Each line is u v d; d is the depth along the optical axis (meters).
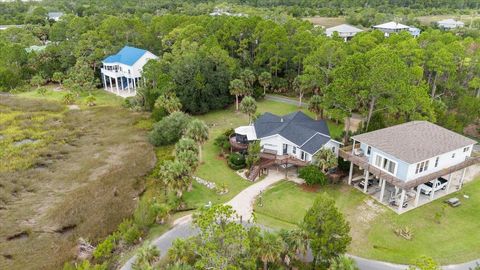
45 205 39.97
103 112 69.38
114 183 44.19
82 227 36.16
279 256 26.94
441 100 59.66
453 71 59.84
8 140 55.53
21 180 44.53
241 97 73.81
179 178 37.25
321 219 27.50
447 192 41.25
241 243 24.53
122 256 32.19
